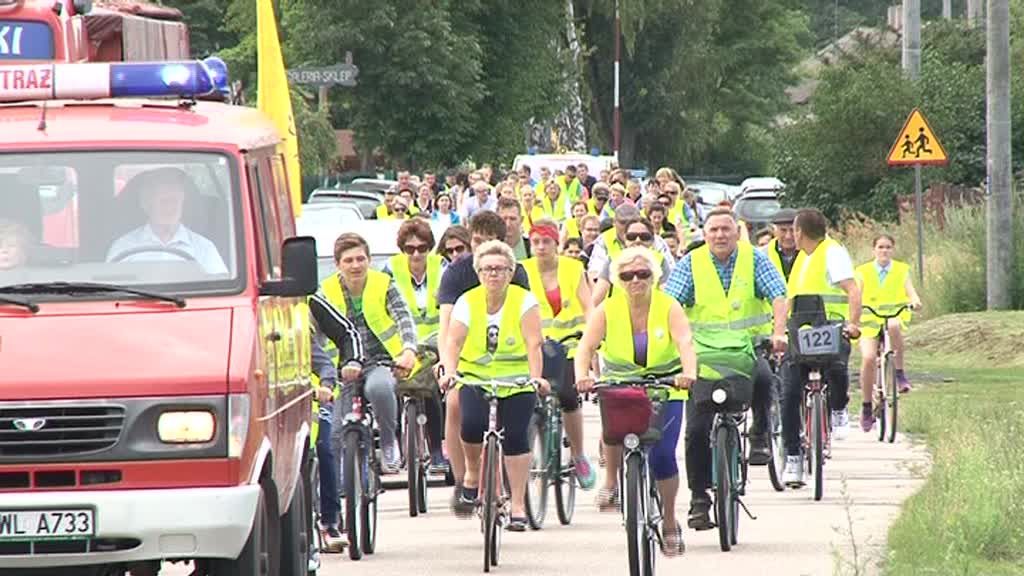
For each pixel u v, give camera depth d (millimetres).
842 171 123750
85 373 25438
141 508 25141
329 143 142250
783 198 127688
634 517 32750
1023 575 33062
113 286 26562
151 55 45938
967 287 93625
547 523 41594
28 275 26891
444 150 150625
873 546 37188
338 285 39875
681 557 36469
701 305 39156
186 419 25406
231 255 27172
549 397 40844
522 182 112062
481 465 35688
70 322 26141
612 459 36406
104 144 27594
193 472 25391
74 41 42938
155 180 27469
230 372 25562
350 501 36500
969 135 121812
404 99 149375
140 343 25812
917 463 50656
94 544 25281
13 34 42406
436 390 43562
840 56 128875
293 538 30031
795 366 45656
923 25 139750
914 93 121688
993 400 65125
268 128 30562
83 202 27344
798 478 45688
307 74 81812
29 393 25328
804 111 127938
